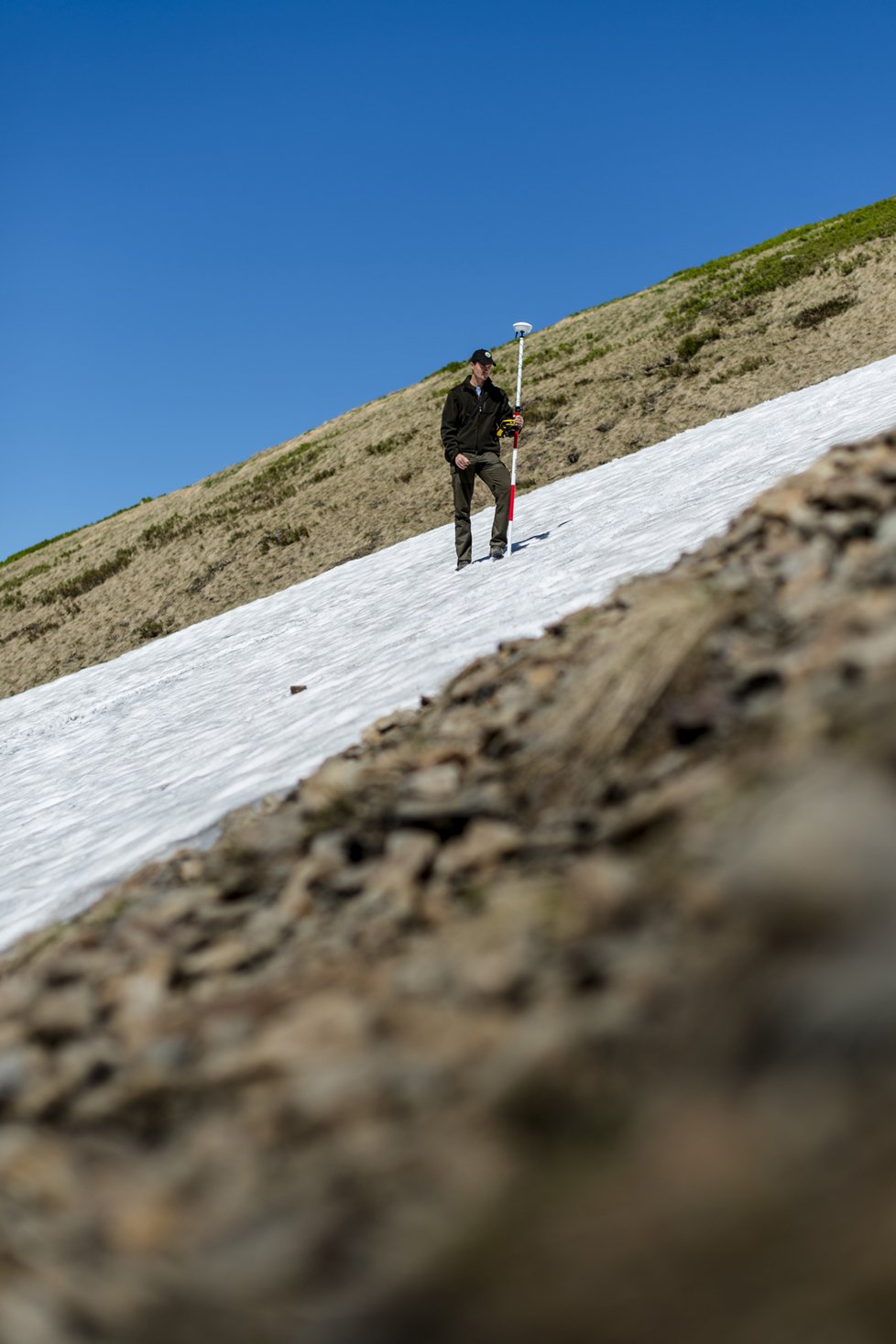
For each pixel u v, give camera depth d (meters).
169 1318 1.50
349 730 5.73
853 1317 1.02
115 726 12.28
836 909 1.48
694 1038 1.55
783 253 54.81
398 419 54.53
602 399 41.72
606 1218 1.29
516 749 3.43
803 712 2.49
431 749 3.82
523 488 35.62
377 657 8.67
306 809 3.65
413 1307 1.32
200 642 18.41
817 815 1.63
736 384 37.81
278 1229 1.60
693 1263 1.17
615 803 2.84
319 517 42.56
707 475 13.21
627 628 3.50
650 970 1.81
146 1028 2.62
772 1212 1.17
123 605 43.12
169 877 4.00
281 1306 1.43
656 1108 1.46
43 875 5.56
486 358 12.10
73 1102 2.43
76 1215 1.91
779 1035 1.39
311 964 2.62
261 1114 1.99
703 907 1.87
